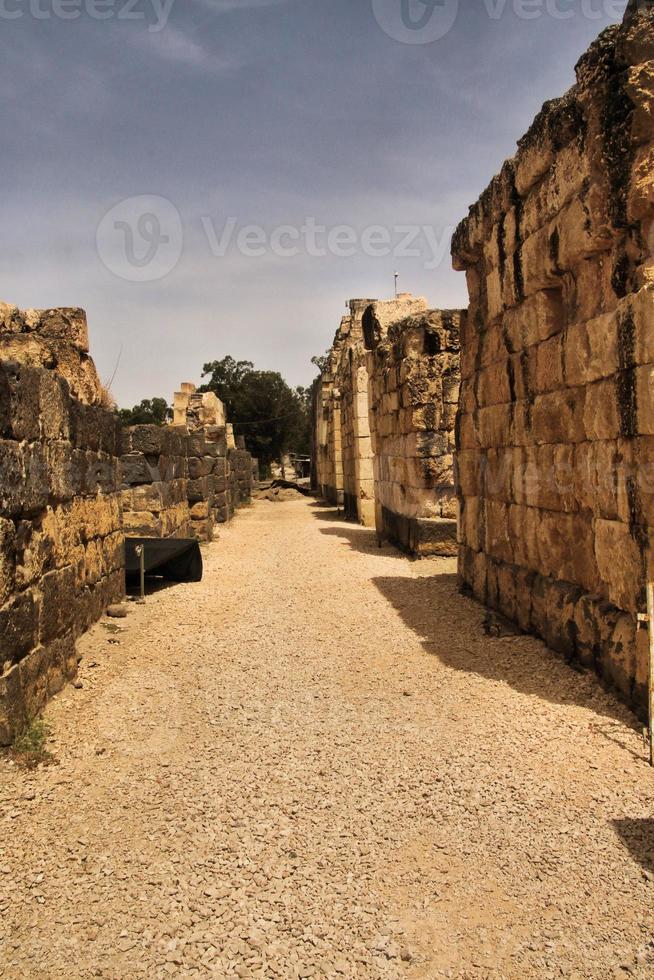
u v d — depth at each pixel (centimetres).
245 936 342
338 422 2944
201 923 351
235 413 5366
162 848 413
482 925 348
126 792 478
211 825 438
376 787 482
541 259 723
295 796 472
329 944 337
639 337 539
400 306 1739
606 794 455
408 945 336
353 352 2180
